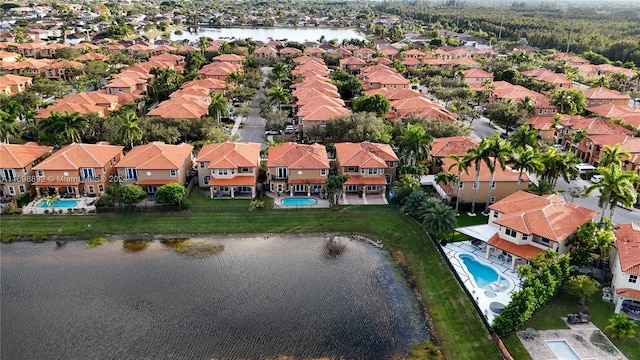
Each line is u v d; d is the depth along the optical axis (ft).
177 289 203.62
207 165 284.41
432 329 181.68
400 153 283.18
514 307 168.04
